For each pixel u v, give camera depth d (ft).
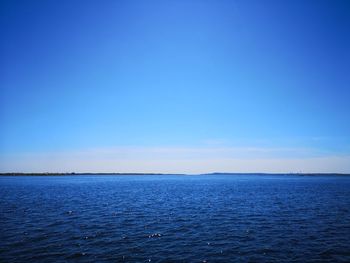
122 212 128.57
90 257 61.82
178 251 67.26
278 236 82.38
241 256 63.72
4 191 257.55
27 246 69.62
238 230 90.48
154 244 73.26
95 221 104.88
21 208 137.69
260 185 407.23
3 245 70.18
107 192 257.14
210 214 123.85
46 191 262.26
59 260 59.41
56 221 103.76
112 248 69.21
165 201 177.99
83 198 195.42
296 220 108.88
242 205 156.46
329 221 106.63
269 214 123.75
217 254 65.10
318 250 68.39
